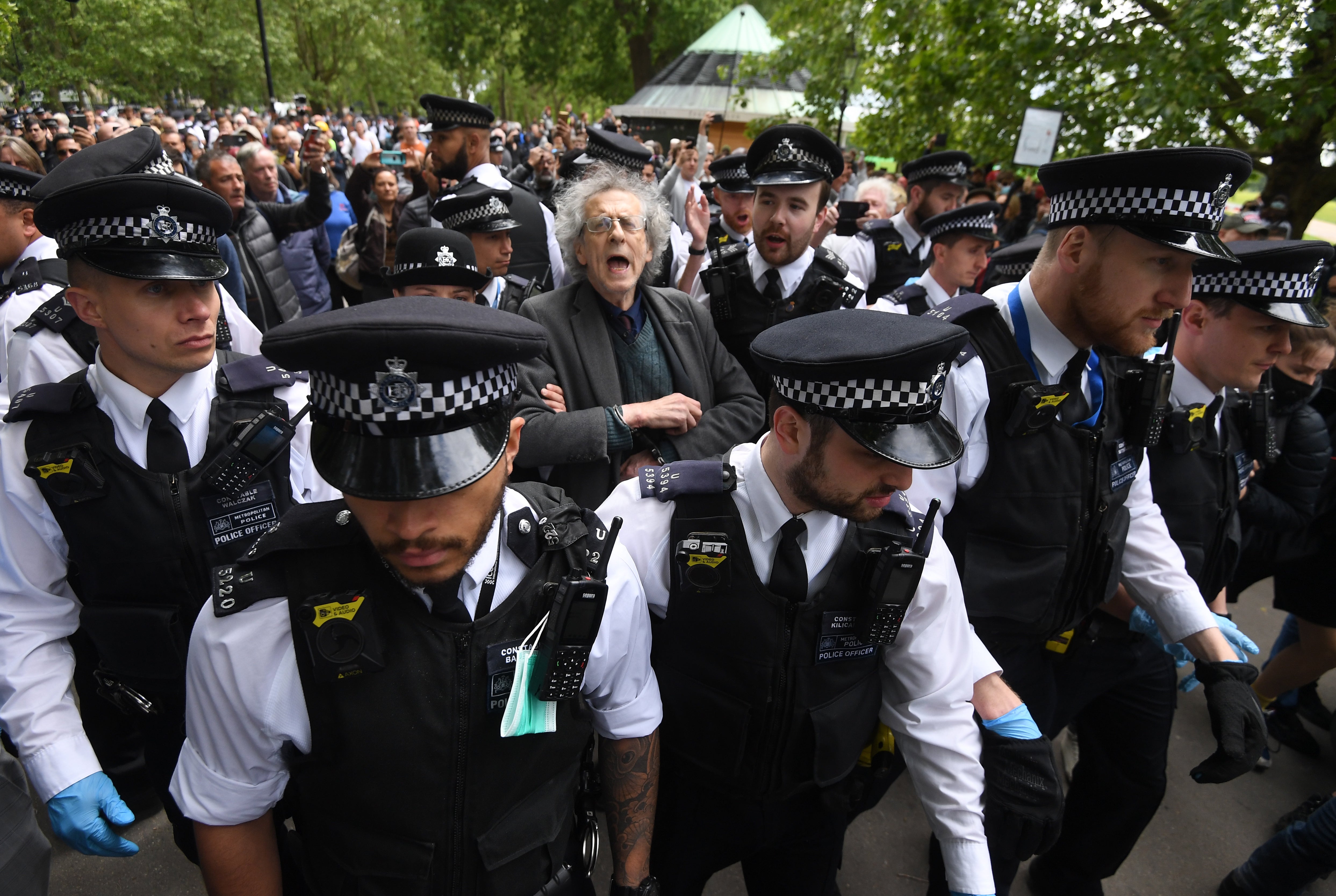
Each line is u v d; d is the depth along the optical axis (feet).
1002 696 5.37
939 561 4.91
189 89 105.29
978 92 24.56
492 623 3.91
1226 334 6.83
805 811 5.55
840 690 4.99
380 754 3.81
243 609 3.64
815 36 33.40
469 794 3.98
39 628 5.31
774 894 6.03
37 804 8.26
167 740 5.95
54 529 5.37
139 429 5.36
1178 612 6.39
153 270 4.87
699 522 4.79
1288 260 6.36
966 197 17.30
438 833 3.99
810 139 9.71
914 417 4.18
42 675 5.19
